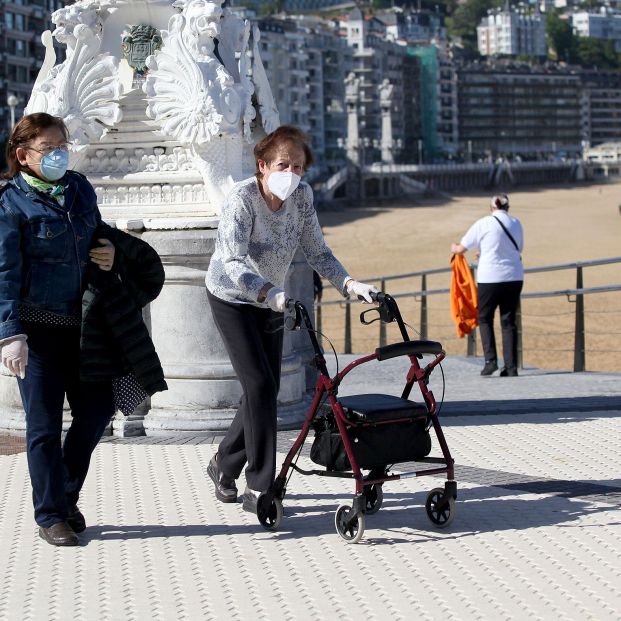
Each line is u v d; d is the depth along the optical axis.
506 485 6.69
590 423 8.53
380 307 5.98
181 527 6.00
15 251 5.61
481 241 12.52
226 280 6.01
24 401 5.78
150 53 8.73
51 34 8.84
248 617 4.65
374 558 5.42
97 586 5.08
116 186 8.77
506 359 12.48
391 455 5.76
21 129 5.66
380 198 156.12
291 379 8.53
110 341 5.78
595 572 5.13
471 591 4.91
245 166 8.91
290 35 172.75
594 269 53.25
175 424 8.20
